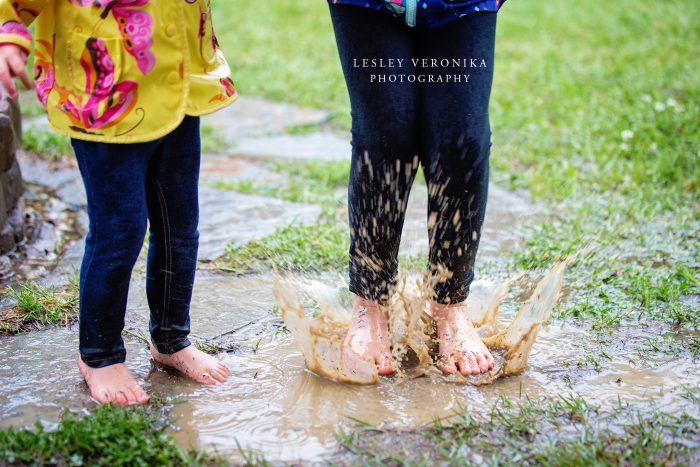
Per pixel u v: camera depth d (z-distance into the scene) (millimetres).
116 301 2592
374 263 2822
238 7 11508
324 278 3777
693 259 3936
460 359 2861
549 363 2939
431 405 2633
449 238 2783
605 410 2590
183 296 2758
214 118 6973
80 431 2346
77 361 2859
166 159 2592
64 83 2447
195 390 2730
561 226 4469
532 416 2533
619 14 10820
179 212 2658
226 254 4027
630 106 6668
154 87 2445
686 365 2922
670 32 9727
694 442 2398
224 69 2686
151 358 2957
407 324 3039
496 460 2289
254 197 4918
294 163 5762
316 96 7594
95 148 2438
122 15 2381
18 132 5395
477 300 3312
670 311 3355
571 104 6914
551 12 11203
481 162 2689
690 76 7473
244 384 2779
